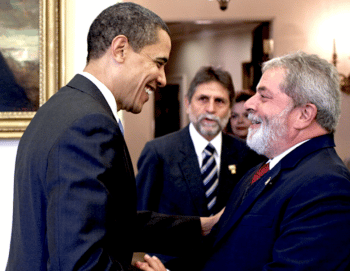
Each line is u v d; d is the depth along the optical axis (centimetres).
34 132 91
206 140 166
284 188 104
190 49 357
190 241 136
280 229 99
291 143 113
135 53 104
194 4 346
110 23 103
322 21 339
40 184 84
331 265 87
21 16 156
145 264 113
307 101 109
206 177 163
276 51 346
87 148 81
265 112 115
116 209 88
